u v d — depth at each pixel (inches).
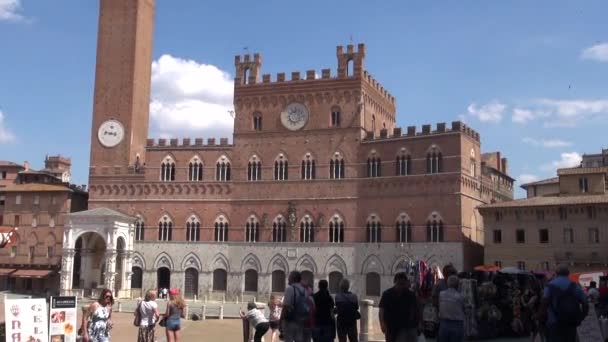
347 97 4394.7
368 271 4128.9
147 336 1353.3
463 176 3946.9
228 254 4488.2
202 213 4579.2
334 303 1293.1
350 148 4333.2
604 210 3545.8
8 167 5900.6
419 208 4028.1
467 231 3961.6
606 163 5590.6
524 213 3772.1
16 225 4899.1
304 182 4402.1
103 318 1232.8
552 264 3644.2
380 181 4192.9
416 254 3983.8
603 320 1432.1
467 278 1851.6
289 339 1103.6
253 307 1444.4
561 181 3946.9
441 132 4018.2
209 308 3641.7
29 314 1192.8
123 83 4842.5
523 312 1835.6
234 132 4626.0
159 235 4623.5
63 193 4864.7
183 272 4542.3
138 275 4608.8
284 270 4338.1
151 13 5113.2
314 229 4325.8
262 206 4471.0
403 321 962.7
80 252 4810.5
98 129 4817.9
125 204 4704.7
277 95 4564.5
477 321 1776.6
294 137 4480.8
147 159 4719.5
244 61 4685.0
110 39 4906.5
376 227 4163.4
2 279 4842.5
